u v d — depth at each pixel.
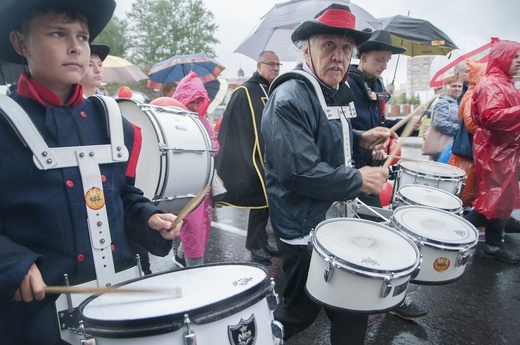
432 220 2.53
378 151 3.26
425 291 3.58
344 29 2.09
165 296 1.27
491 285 3.69
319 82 2.21
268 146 2.05
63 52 1.33
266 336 1.30
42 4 1.26
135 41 33.78
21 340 1.29
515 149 3.87
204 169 3.10
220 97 8.28
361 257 1.79
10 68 2.17
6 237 1.22
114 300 1.30
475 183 4.55
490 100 3.63
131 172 1.65
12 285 1.12
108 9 1.45
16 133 1.24
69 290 1.16
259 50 4.94
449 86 5.49
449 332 2.97
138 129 1.67
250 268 1.50
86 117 1.45
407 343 2.83
